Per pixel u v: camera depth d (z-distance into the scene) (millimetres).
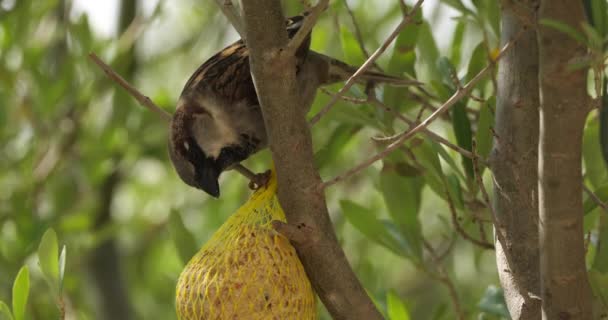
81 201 12648
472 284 12852
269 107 5578
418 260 7578
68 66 11750
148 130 12203
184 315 6109
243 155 8477
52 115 11883
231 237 6223
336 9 8484
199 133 8297
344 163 12695
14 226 11375
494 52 7336
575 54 4723
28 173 12000
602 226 6359
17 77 11789
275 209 6332
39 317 11641
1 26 11727
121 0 14016
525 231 6219
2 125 11578
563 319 5234
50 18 13047
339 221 11773
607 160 5035
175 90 14430
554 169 4945
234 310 5930
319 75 8641
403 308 7469
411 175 7387
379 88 8242
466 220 7699
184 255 7574
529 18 5391
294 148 5641
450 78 7375
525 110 6246
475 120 8258
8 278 10586
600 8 5066
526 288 6133
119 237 15258
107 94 13055
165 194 14750
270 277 5973
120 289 14820
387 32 11609
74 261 12305
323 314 9914
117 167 12672
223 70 8500
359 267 10594
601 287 6082
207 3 14695
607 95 5035
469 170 6980
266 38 5430
